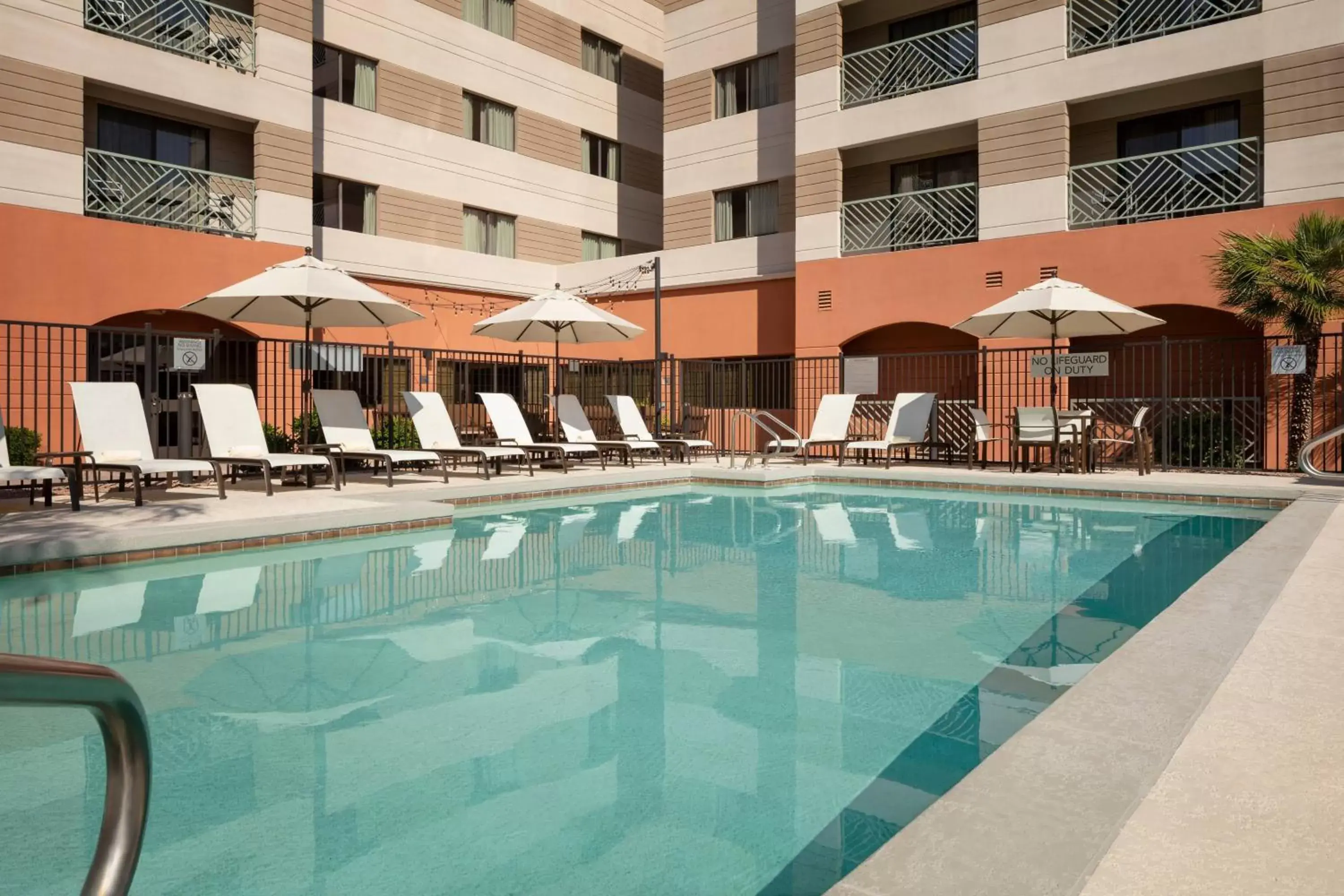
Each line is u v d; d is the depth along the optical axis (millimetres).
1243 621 3232
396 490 8430
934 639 3770
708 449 16594
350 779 2352
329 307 9477
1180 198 13422
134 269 12453
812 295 15547
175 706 2926
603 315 11516
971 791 1809
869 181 16359
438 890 1790
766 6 17422
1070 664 3418
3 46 11445
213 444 7992
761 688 3129
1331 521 5875
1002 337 11578
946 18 15469
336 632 3895
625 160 21250
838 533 6957
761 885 1812
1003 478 9594
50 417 8438
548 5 19453
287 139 14367
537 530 7133
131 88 12594
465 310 17906
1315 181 11117
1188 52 12062
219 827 2068
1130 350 13797
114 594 4645
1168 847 1585
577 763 2455
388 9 16547
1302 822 1684
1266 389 11562
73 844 1950
